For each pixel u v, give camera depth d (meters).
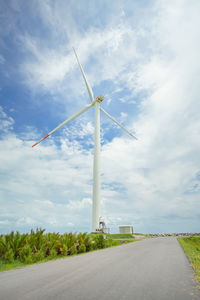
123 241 37.41
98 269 8.55
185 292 5.10
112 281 6.34
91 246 20.23
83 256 14.38
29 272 8.47
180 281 6.24
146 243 27.33
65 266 9.77
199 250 19.50
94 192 54.12
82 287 5.68
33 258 12.86
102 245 22.52
